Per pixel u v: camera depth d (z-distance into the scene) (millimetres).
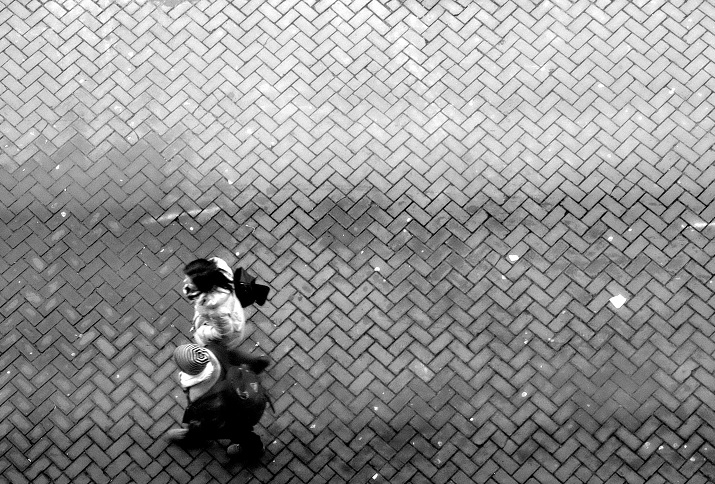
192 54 8727
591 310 7539
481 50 8609
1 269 7910
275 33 8781
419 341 7504
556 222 7879
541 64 8516
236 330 6086
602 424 7137
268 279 7785
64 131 8453
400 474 7066
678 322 7453
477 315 7574
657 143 8133
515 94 8414
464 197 8031
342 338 7539
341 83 8547
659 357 7344
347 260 7832
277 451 7160
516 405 7238
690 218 7824
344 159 8234
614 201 7930
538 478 7000
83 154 8367
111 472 7145
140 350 7562
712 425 7094
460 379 7352
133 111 8508
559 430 7137
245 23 8836
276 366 7441
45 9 8945
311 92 8523
